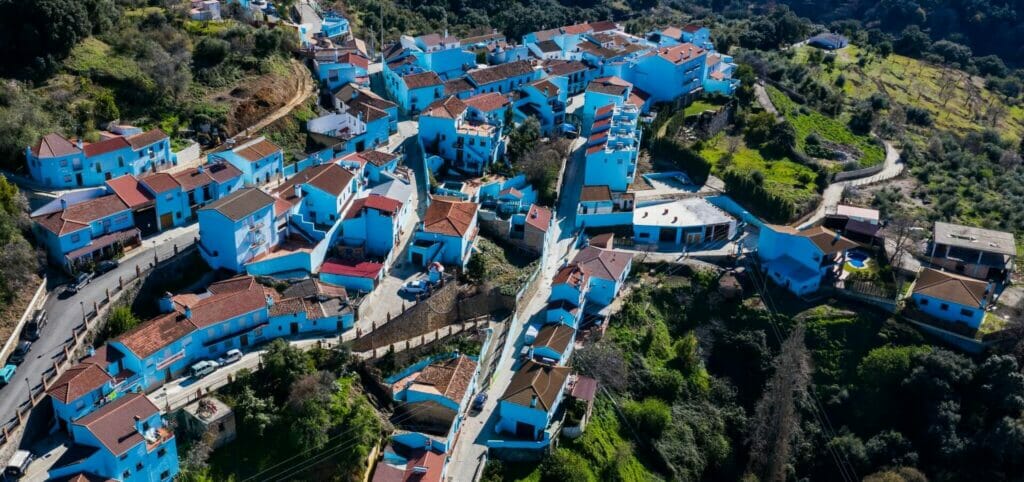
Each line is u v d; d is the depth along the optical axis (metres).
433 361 97.62
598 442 96.44
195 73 134.88
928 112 191.75
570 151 153.25
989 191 153.25
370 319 99.69
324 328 97.00
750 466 104.06
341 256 110.00
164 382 86.31
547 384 94.12
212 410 82.44
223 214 96.69
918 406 107.75
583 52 187.62
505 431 93.62
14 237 90.50
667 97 176.12
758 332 115.12
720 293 119.94
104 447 73.25
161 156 115.56
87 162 105.44
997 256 124.62
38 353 83.19
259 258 102.75
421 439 87.00
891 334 114.06
